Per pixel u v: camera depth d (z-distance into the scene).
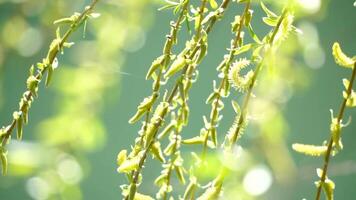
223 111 3.00
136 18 2.17
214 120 1.01
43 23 2.16
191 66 1.02
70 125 2.12
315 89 3.46
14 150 2.13
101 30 2.19
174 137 1.01
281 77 1.87
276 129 1.86
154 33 3.32
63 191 2.14
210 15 1.03
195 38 1.03
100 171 3.88
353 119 2.64
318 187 0.98
